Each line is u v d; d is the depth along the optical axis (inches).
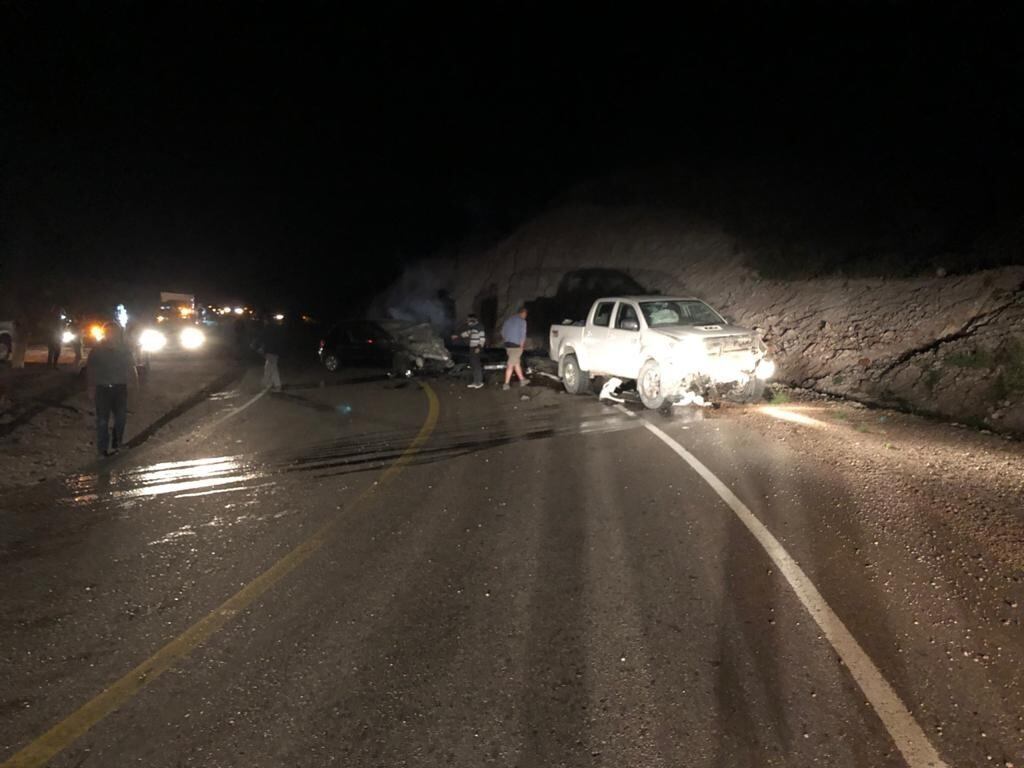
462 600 231.6
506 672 187.8
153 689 184.7
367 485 375.6
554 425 518.9
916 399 537.6
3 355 1010.1
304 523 315.9
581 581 243.0
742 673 183.0
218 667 194.7
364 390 761.6
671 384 538.0
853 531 276.4
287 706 175.8
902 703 168.2
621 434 478.6
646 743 157.8
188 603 235.6
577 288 1194.0
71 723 170.9
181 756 158.2
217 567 266.7
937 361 549.3
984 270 639.1
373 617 221.6
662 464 393.7
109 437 501.7
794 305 800.3
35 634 216.2
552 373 816.9
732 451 415.5
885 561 247.3
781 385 647.8
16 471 424.2
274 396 730.8
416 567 260.8
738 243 993.5
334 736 163.8
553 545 277.6
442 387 759.1
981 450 398.0
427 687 182.2
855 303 725.9
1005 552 251.8
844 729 159.8
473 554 271.7
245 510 339.0
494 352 938.1
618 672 185.8
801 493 327.9
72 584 254.1
